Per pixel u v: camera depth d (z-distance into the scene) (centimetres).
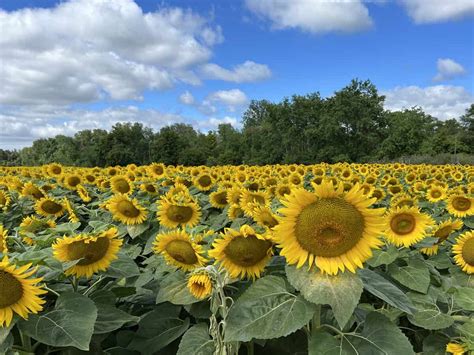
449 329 111
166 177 397
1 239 108
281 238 82
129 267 114
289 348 104
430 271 132
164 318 117
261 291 88
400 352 80
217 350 88
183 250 112
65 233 119
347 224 79
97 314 95
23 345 89
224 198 246
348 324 94
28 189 268
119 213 186
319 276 81
